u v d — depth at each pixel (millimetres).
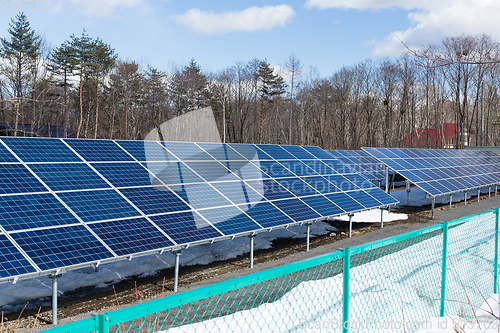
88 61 53438
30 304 9266
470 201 28844
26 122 46969
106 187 10812
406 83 69250
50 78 43438
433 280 6723
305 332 4953
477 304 7766
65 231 8750
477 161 36469
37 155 10836
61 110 53938
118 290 10445
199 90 55438
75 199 9867
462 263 7766
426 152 31922
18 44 45281
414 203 27141
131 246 9172
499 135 75062
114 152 12430
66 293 10062
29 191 9414
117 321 2605
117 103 59688
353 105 77188
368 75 76375
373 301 5973
